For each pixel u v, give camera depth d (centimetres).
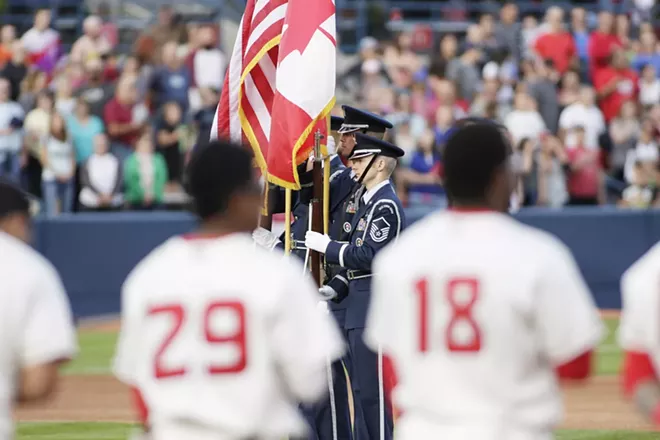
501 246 1130
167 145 4931
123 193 4850
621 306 4791
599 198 5038
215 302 1116
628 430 2564
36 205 4834
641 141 5253
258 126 2359
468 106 5288
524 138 4872
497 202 1184
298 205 2284
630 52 5838
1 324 1154
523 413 1112
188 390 1109
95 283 4672
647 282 1098
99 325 4547
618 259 4778
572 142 5050
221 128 2408
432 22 6369
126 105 4900
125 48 6019
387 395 2138
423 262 1148
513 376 1111
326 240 2131
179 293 1126
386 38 6291
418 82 5291
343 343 2153
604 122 5506
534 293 1106
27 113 4900
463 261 1130
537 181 4919
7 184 1277
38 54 5622
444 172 1186
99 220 4662
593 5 6481
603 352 3772
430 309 1130
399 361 1159
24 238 1287
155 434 1130
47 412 2867
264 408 1112
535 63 5425
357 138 2152
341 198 2227
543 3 6469
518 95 4997
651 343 1097
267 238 2161
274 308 1113
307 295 1145
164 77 5144
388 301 1169
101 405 2961
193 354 1112
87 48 5391
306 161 2194
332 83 2181
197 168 1162
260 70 2370
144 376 1134
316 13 2206
